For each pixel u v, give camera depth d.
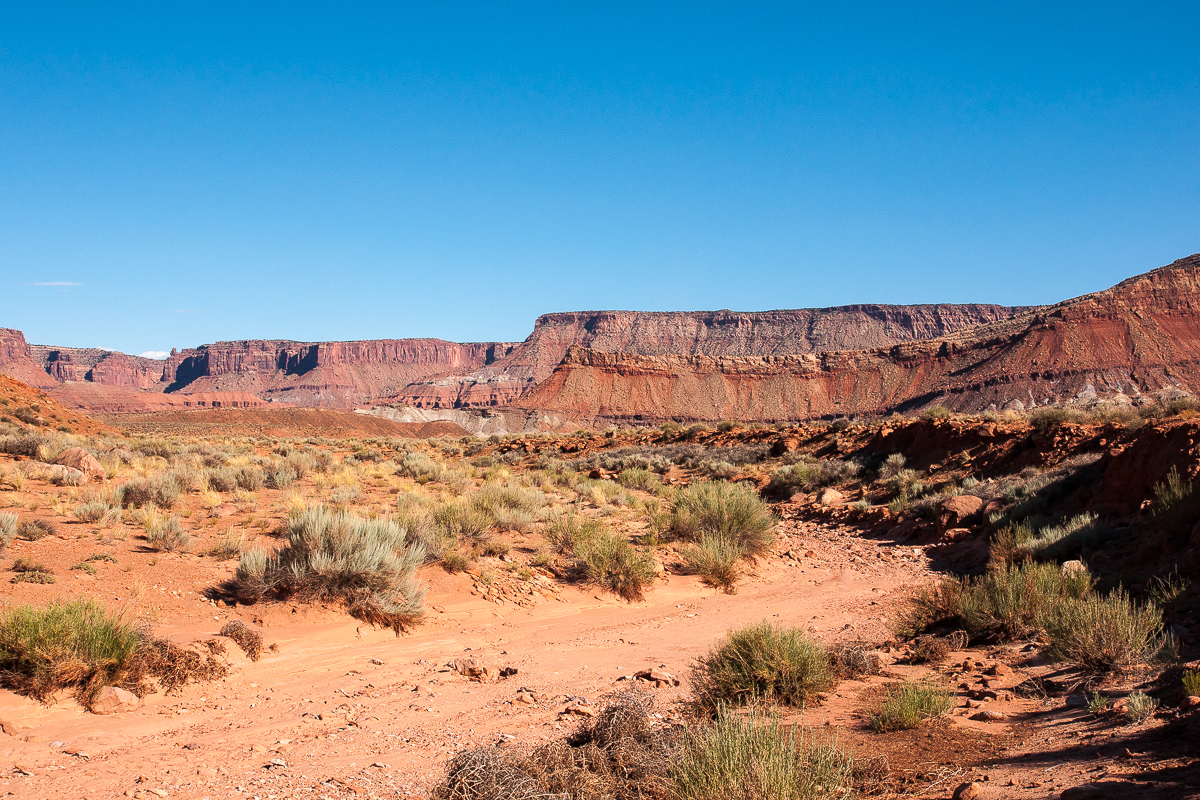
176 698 7.70
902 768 5.37
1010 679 8.09
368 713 7.59
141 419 121.75
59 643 7.10
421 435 143.12
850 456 36.25
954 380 179.00
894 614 12.76
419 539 13.81
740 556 17.52
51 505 15.71
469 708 7.79
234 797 5.25
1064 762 5.03
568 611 13.07
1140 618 8.01
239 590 10.76
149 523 14.02
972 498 21.64
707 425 56.81
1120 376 153.00
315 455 35.72
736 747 4.54
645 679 8.94
